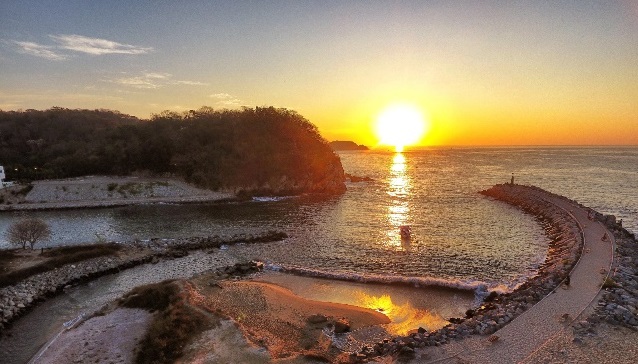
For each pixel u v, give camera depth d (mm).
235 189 100562
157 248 48625
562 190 98188
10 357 26125
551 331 24891
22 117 138500
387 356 23359
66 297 35594
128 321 29250
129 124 127562
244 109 133000
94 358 24625
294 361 22984
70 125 138500
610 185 107062
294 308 32406
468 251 47750
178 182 99625
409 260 44594
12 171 97812
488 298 33375
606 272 34719
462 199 88500
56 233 59094
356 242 52250
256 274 41125
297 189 106000
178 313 28859
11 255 43312
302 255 46969
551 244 50562
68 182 92188
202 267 43219
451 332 25422
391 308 32938
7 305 32219
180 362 23328
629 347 22828
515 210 74688
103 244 48719
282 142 118750
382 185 119625
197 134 114250
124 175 106750
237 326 27297
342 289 37031
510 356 22344
